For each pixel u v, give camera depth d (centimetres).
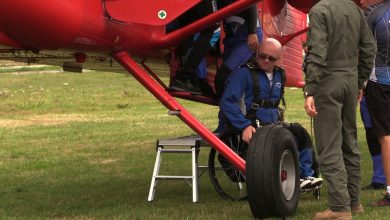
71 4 1095
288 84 2144
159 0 1181
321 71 1077
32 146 2456
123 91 5188
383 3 1295
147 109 4159
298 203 1252
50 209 1313
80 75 7262
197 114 3672
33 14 1059
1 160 2097
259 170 1135
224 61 1469
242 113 1270
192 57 1347
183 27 1328
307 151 1344
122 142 2553
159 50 1366
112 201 1389
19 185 1627
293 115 3416
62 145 2477
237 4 1255
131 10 1176
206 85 1422
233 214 1225
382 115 1260
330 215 1112
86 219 1209
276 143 1153
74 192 1516
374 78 1260
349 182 1177
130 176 1744
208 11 1320
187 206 1313
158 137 2719
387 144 1257
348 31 1108
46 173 1825
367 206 1260
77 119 3578
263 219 1170
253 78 1267
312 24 1091
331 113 1103
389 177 1259
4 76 7238
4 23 1079
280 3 1783
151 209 1286
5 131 2991
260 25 1611
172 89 1350
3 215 1260
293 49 2091
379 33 1270
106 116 3741
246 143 1267
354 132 1166
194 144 1366
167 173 1786
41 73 7675
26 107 4131
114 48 1249
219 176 1667
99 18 1158
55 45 1134
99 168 1895
